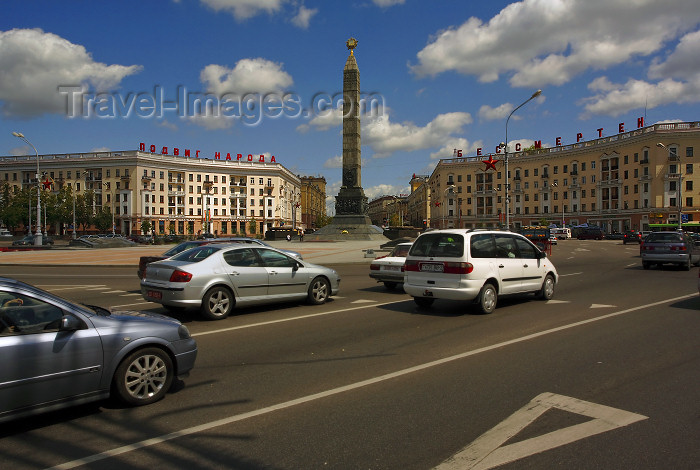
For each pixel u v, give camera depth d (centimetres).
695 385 492
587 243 5219
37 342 384
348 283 1521
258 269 939
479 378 522
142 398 447
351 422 405
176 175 9769
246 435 380
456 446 359
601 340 695
